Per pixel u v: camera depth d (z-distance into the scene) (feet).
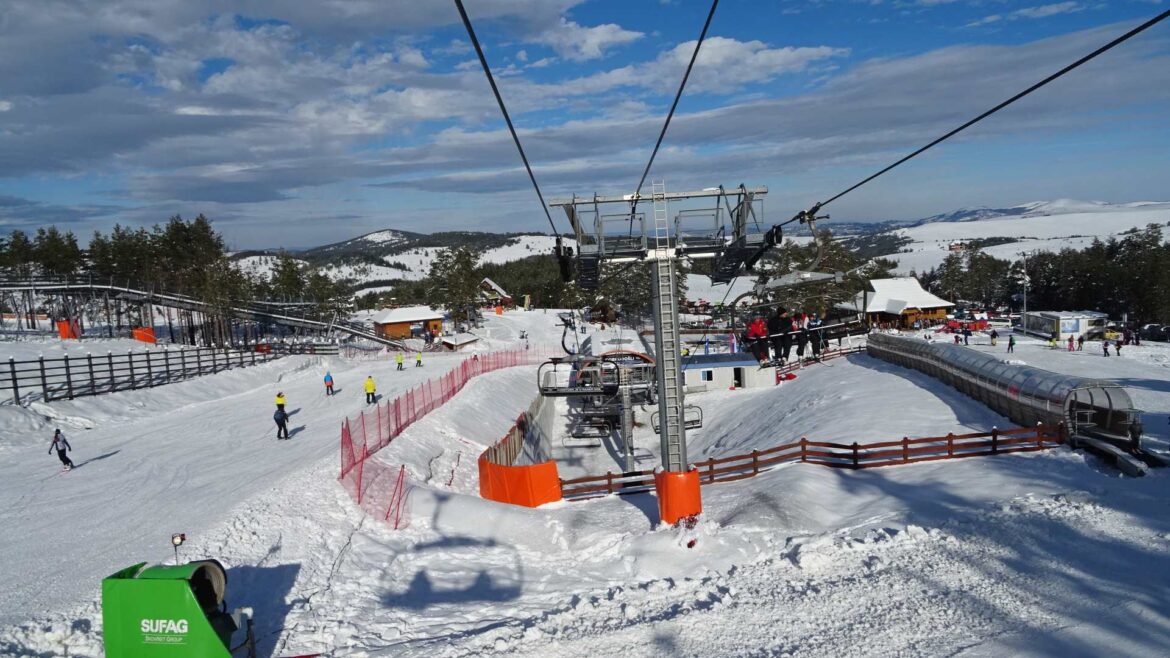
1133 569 41.65
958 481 62.80
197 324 322.96
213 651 31.37
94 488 77.77
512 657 36.24
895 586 42.68
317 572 49.65
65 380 149.48
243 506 61.05
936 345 113.70
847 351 177.17
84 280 264.93
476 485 91.20
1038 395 75.31
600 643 37.42
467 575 51.19
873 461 72.28
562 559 54.75
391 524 60.54
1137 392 116.47
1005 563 44.42
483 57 27.12
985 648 34.01
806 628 37.83
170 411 140.97
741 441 117.70
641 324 317.83
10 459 95.09
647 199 56.65
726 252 57.06
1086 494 55.36
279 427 104.32
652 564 50.37
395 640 39.75
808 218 51.08
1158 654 31.96
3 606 42.93
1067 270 419.95
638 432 144.46
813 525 56.24
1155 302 345.51
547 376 155.84
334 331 305.32
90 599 43.01
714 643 36.73
